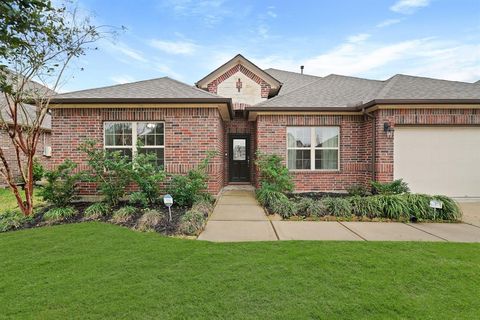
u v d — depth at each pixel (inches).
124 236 201.3
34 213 275.4
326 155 410.0
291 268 144.8
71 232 211.0
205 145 352.5
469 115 354.9
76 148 341.1
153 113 350.9
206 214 267.4
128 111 349.7
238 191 432.5
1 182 488.7
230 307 109.7
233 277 134.6
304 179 402.0
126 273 139.6
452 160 362.9
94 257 161.0
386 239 200.5
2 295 118.7
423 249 174.2
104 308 108.7
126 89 373.4
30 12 137.3
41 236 201.5
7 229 231.5
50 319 101.8
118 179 301.4
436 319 101.7
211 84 518.3
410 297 116.8
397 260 155.4
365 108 371.9
